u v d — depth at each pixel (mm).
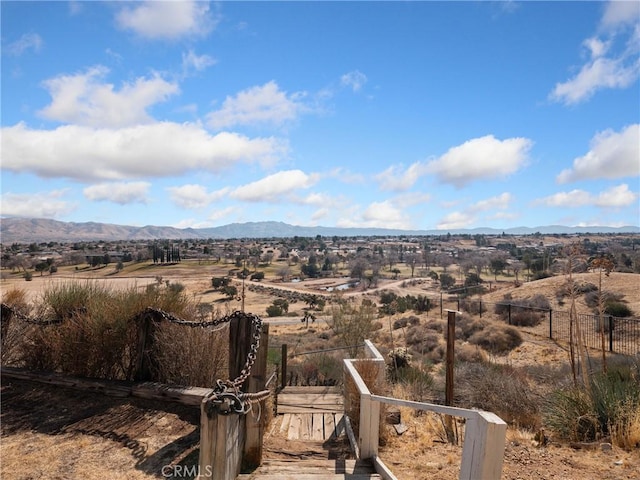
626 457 4906
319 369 11461
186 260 146250
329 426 5988
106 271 103688
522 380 9297
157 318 6277
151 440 4832
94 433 5047
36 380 6586
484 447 2551
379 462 4211
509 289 35031
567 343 17547
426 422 6547
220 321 4902
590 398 6148
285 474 4086
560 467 4633
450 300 37875
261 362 4477
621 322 18828
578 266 7941
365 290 81812
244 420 4344
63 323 6902
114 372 6578
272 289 78438
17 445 4824
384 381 5773
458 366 11617
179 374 6090
